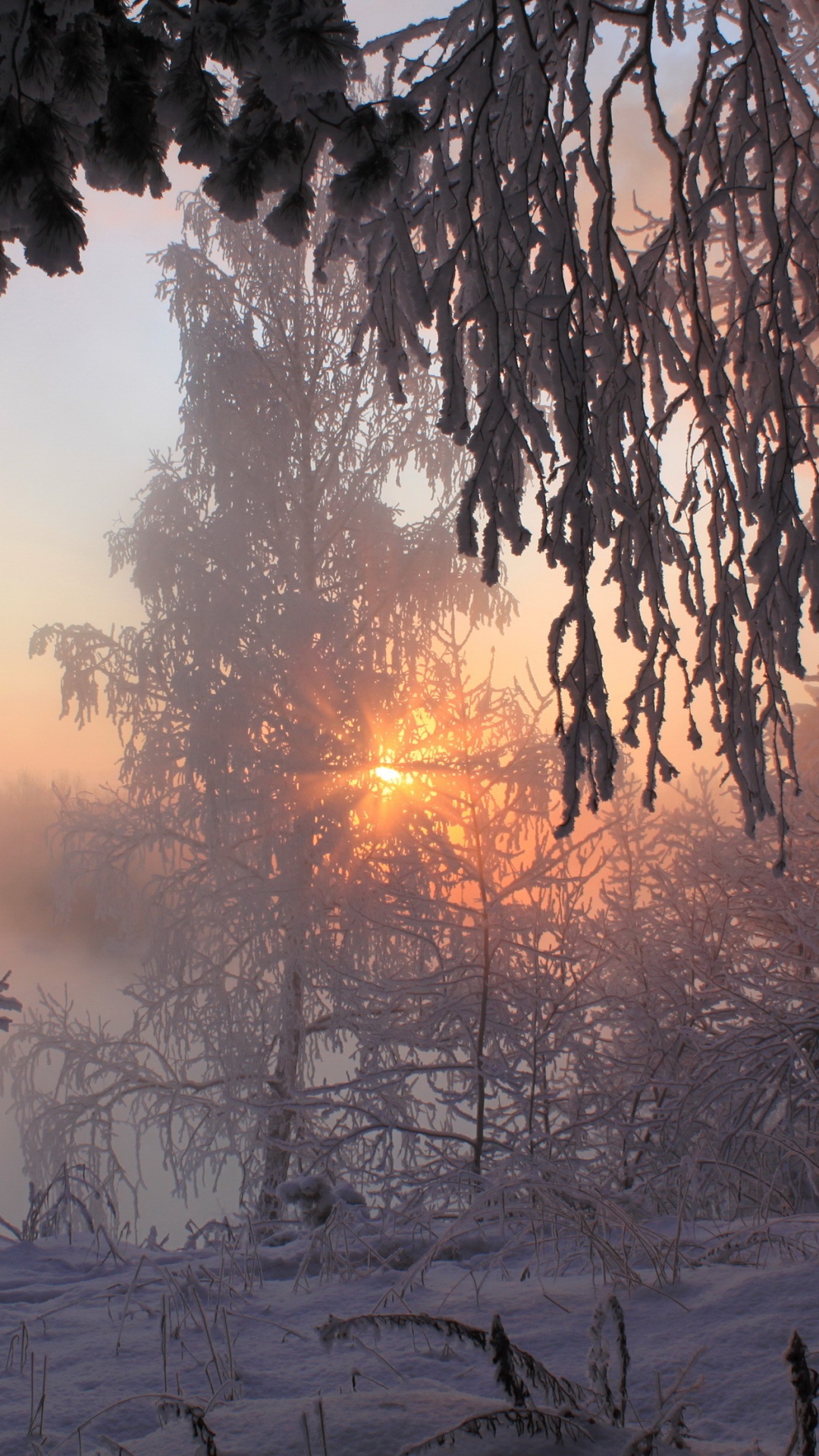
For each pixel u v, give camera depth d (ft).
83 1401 7.43
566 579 6.59
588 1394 6.23
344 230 8.18
